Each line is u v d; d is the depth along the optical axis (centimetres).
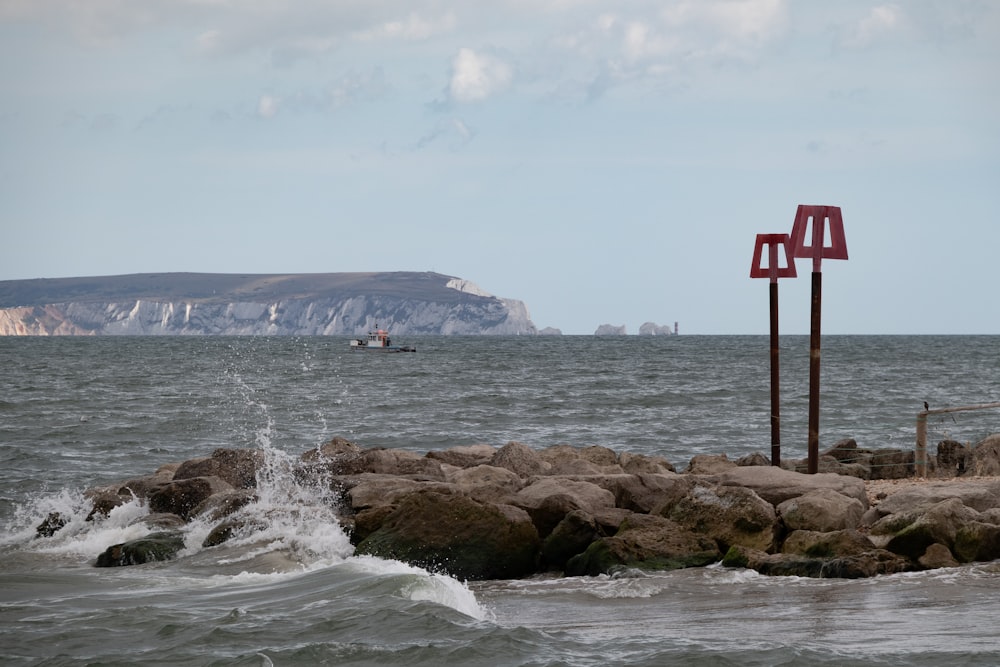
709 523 3772
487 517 3688
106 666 2378
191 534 3997
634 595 3183
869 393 13100
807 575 3359
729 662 2314
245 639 2553
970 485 4209
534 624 2834
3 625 2738
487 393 13750
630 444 8394
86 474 6788
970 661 2270
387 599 2848
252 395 13575
